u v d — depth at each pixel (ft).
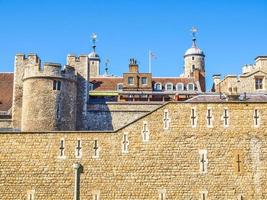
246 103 164.25
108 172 160.86
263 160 160.86
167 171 160.56
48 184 160.76
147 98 242.37
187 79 274.98
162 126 163.32
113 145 162.61
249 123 163.02
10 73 243.81
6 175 161.38
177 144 162.09
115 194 159.63
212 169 160.35
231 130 162.81
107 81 269.64
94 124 212.23
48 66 197.36
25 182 160.97
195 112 164.04
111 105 216.13
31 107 195.31
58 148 162.81
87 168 161.38
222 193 158.92
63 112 197.77
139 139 162.71
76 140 163.22
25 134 163.94
